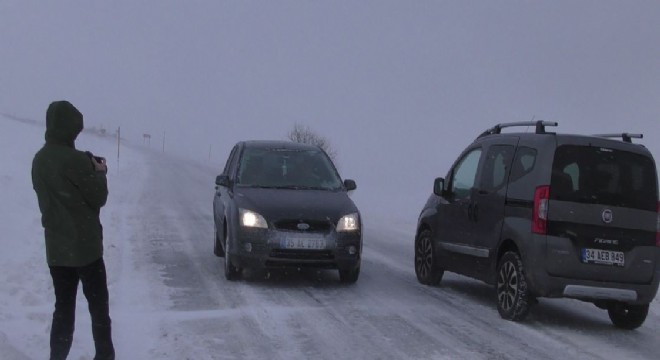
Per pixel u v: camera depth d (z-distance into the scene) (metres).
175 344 9.79
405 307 12.74
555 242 11.07
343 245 13.77
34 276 13.20
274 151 16.09
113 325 10.62
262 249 13.49
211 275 15.02
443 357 9.71
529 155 11.76
